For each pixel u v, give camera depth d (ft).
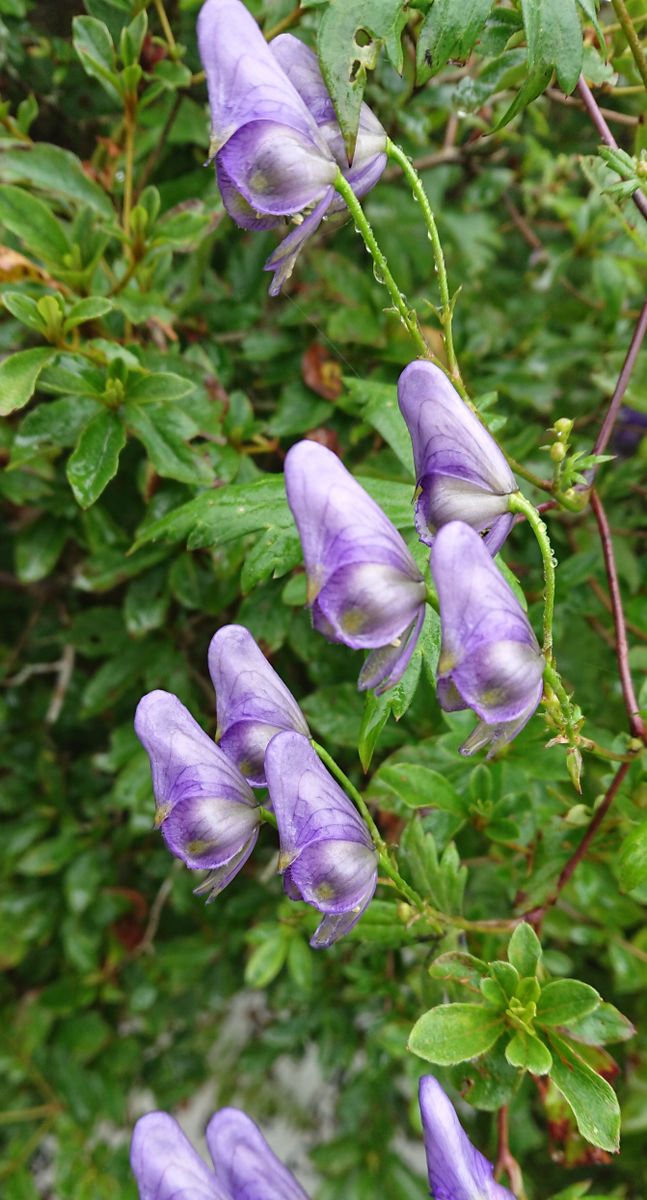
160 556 1.34
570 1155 1.11
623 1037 0.97
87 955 1.74
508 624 0.81
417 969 1.30
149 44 1.26
